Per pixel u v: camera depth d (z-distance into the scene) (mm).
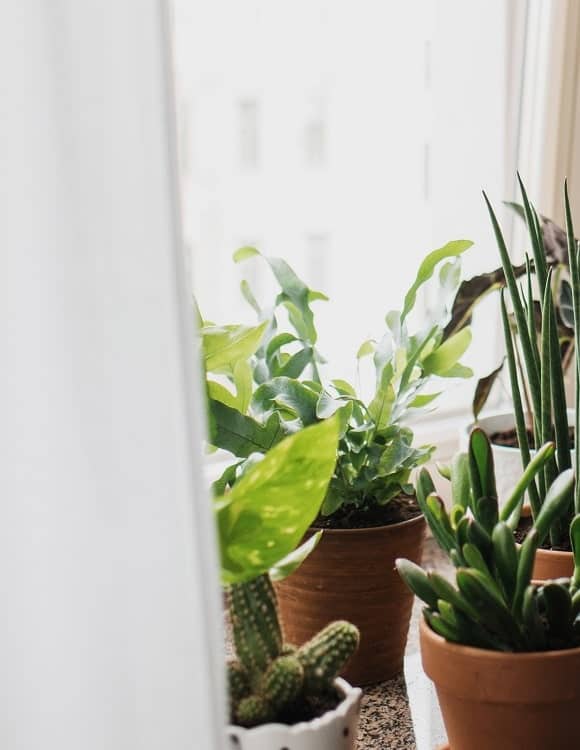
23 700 467
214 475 968
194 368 472
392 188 1207
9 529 457
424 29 1181
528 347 795
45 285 447
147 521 467
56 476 457
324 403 740
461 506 645
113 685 474
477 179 1187
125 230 451
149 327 458
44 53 434
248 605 576
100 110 444
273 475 521
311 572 771
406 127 1199
